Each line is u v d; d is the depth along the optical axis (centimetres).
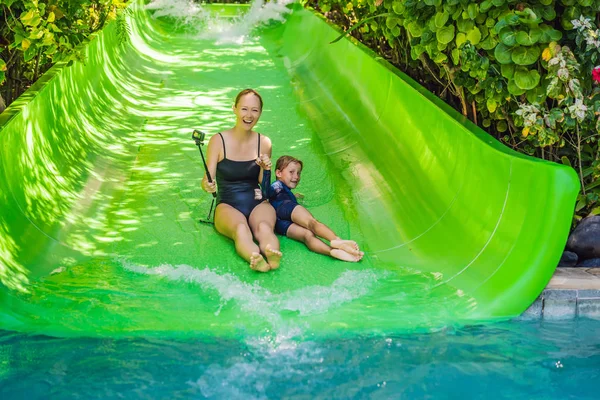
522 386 365
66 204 566
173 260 508
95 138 712
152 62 1145
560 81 528
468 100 657
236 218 525
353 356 395
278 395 354
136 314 437
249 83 1006
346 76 920
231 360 390
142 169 668
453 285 475
